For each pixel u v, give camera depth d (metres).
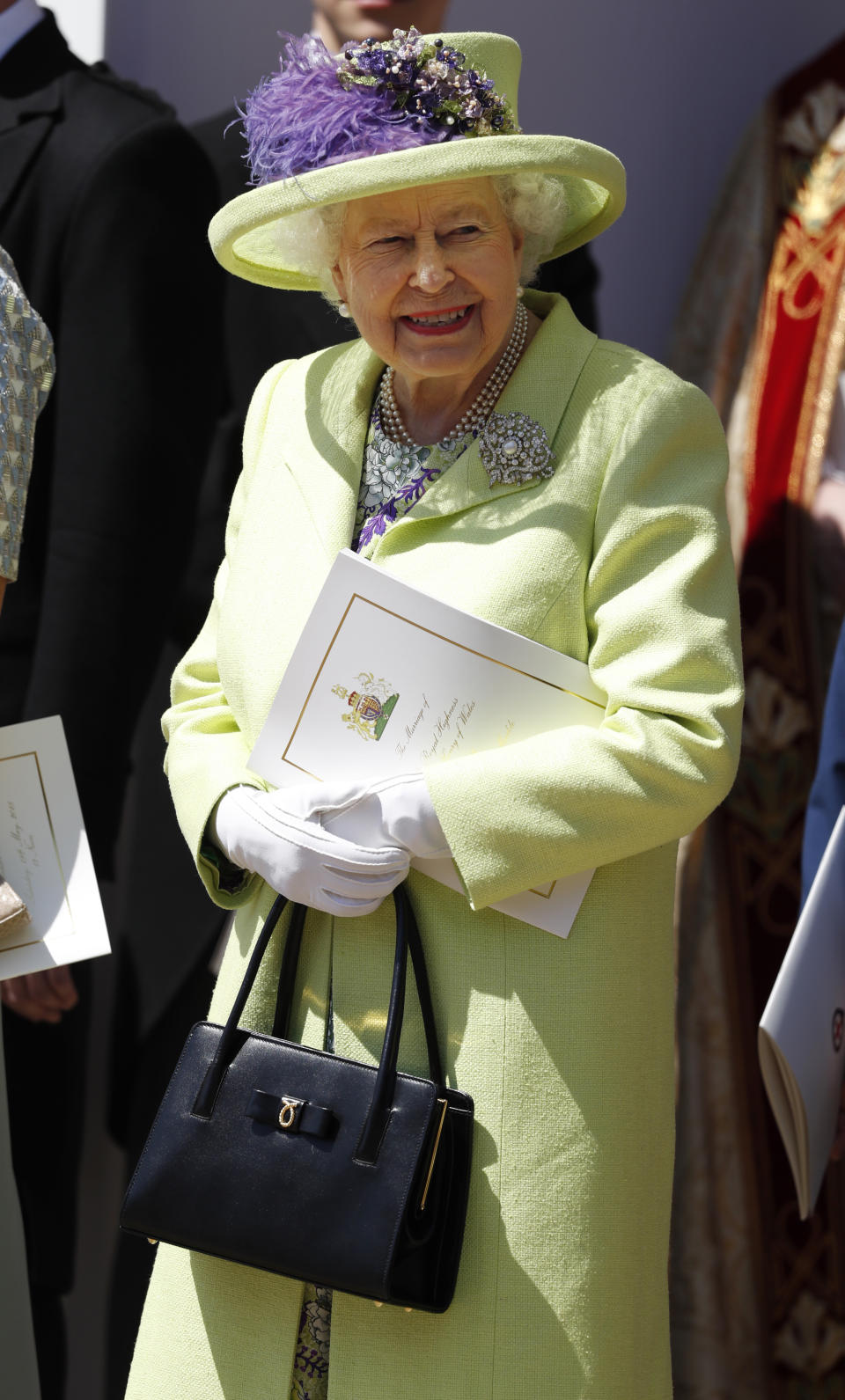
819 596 11.39
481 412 6.96
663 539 6.54
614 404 6.68
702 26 13.51
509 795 6.28
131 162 10.89
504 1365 6.20
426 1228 6.15
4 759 7.91
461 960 6.51
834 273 11.59
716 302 12.49
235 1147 6.30
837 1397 10.84
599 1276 6.28
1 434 7.59
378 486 7.15
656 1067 6.71
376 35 11.45
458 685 6.49
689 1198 11.23
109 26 12.71
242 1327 6.67
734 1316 11.09
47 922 7.74
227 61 12.68
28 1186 11.27
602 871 6.60
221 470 11.57
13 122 11.00
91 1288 12.37
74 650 10.62
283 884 6.42
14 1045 11.24
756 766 11.42
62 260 10.86
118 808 10.98
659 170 13.49
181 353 11.12
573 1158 6.31
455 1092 6.31
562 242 7.51
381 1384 6.30
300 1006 6.82
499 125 6.75
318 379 7.58
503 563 6.54
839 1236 10.98
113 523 10.71
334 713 6.60
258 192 6.66
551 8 13.24
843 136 11.91
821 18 13.55
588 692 6.55
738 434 11.99
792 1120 7.51
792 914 11.26
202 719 7.43
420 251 6.48
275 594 7.07
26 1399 8.13
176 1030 11.68
